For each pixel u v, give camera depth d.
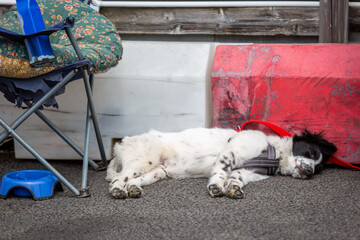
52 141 3.18
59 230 2.02
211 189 2.43
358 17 3.50
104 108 3.13
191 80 3.04
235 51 3.15
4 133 2.30
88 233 1.98
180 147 2.86
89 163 3.01
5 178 2.48
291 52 3.07
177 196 2.47
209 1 3.80
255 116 3.03
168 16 3.78
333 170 2.95
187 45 3.25
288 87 2.95
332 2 3.42
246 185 2.65
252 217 2.13
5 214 2.22
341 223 2.04
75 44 2.24
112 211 2.25
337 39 3.46
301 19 3.61
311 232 1.94
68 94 3.11
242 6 3.68
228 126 3.07
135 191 2.44
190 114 3.08
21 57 2.12
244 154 2.71
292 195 2.45
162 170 2.80
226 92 3.02
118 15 3.82
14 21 2.72
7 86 2.22
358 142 2.94
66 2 2.83
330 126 2.96
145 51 3.22
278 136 2.90
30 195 2.46
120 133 3.14
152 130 2.95
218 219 2.11
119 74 3.09
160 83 3.07
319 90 2.92
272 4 3.64
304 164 2.71
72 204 2.36
